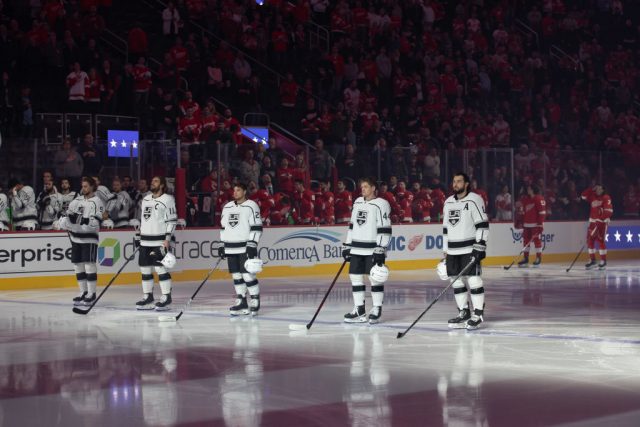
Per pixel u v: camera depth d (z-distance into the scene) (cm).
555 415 640
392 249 2131
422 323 1150
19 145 1689
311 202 2005
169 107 2216
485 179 2248
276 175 1956
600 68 3375
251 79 2419
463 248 1098
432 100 2730
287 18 2692
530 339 1004
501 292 1571
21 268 1684
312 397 701
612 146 3047
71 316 1248
